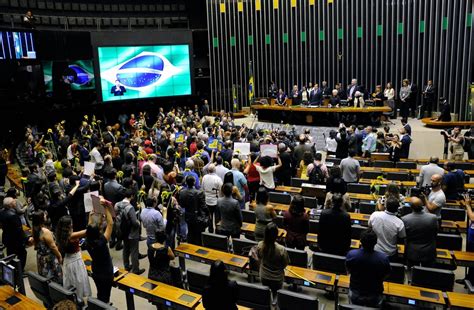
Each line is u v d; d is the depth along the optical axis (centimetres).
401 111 2019
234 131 1395
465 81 2091
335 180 708
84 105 2194
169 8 2647
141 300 693
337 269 605
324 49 2434
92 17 2402
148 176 865
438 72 2180
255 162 1040
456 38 2092
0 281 647
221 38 2633
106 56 2225
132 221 743
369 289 487
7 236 750
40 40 1928
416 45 2222
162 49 2384
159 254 577
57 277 627
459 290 686
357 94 1848
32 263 859
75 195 832
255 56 2597
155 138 1562
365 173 1120
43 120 2005
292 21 2478
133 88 2328
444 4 2100
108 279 582
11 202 754
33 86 1864
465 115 2097
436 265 650
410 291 531
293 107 1972
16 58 1766
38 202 820
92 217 635
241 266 629
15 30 1758
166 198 754
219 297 381
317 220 799
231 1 2584
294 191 975
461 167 1208
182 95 2477
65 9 2305
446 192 884
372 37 2319
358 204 923
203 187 871
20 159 1577
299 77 2530
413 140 1683
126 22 2508
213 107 2720
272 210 677
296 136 1448
